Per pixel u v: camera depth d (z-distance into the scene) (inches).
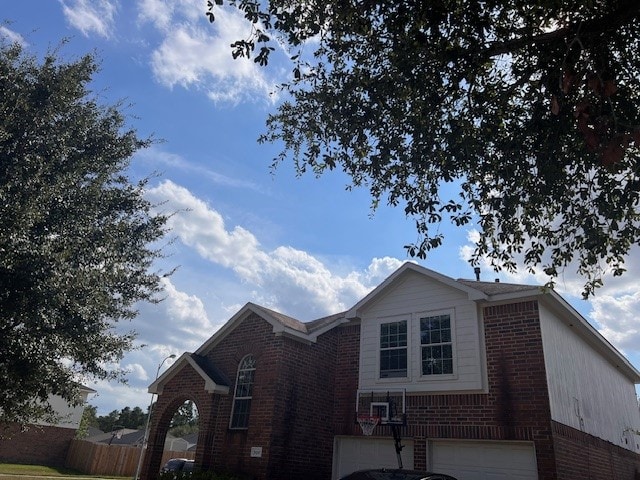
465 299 562.6
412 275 619.2
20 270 359.6
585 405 577.0
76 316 391.2
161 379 679.7
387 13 291.3
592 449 561.6
